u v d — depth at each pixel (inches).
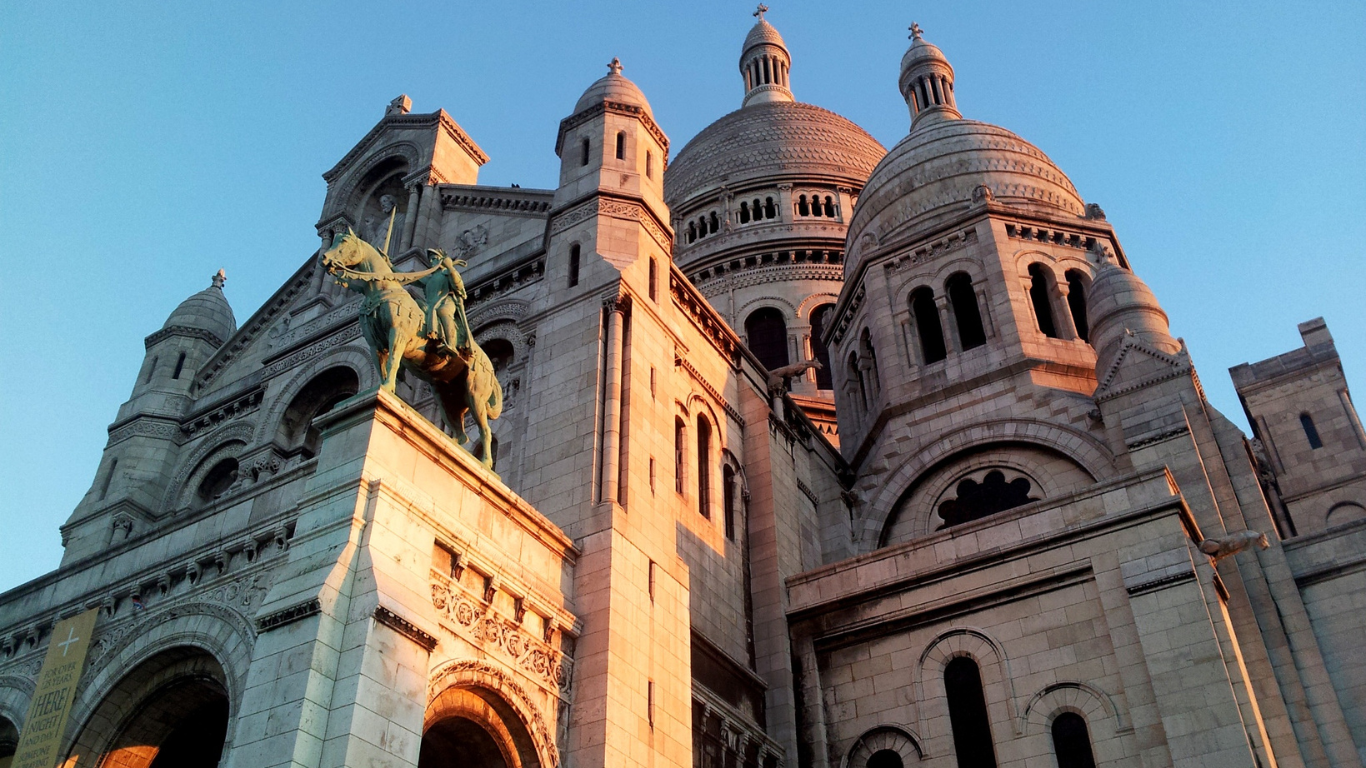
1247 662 1147.3
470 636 858.8
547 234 1358.3
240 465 1515.7
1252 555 1238.9
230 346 1770.4
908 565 1266.0
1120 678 1074.1
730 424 1453.0
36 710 928.3
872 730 1194.6
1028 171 1889.8
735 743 1155.3
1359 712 1139.3
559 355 1214.3
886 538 1573.6
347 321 1569.9
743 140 2923.2
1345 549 1233.4
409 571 823.7
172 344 1796.3
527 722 883.4
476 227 1539.1
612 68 1489.9
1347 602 1200.8
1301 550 1252.5
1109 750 1049.5
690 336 1414.9
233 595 898.1
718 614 1253.7
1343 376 1760.6
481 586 893.8
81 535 1579.7
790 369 1612.9
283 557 887.7
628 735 940.0
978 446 1563.7
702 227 2785.4
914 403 1658.5
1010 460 1537.9
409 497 852.0
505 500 949.8
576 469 1100.5
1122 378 1419.8
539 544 984.3
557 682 937.5
